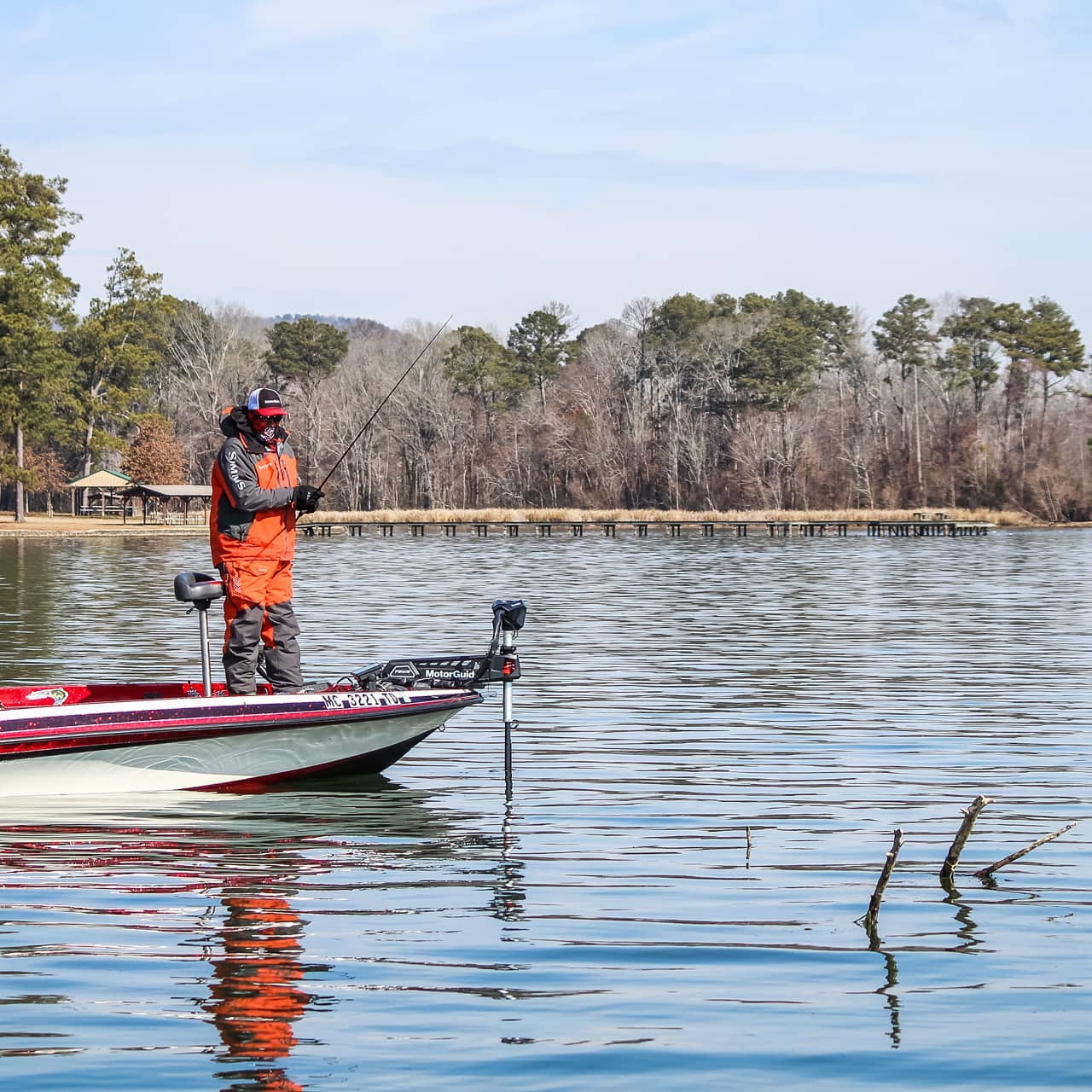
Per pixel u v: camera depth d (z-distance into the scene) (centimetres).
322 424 11144
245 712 1088
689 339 11450
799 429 10875
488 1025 640
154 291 11025
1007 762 1247
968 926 778
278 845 955
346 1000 669
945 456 10869
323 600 3197
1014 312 11256
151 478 10169
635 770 1212
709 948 742
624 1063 601
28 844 955
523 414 11731
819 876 879
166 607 2973
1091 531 8994
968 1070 595
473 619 2664
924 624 2567
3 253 8675
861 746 1329
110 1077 588
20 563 5012
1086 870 891
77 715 1053
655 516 8800
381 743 1152
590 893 841
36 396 8938
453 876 880
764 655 2064
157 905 816
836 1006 663
